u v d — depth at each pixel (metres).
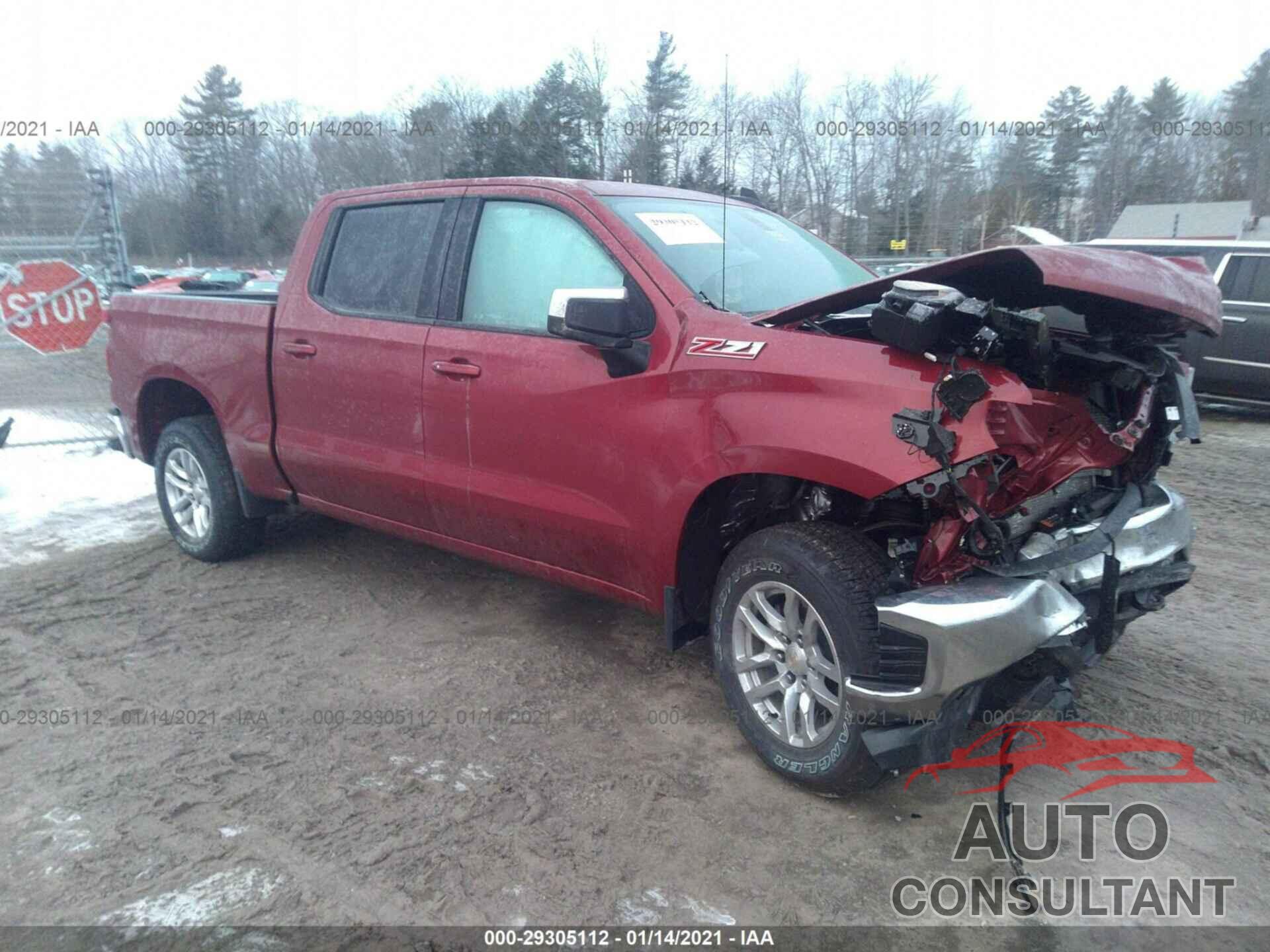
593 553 3.56
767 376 2.96
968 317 2.66
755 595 3.12
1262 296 9.54
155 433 5.58
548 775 3.19
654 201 3.87
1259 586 4.95
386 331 4.14
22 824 2.93
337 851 2.79
